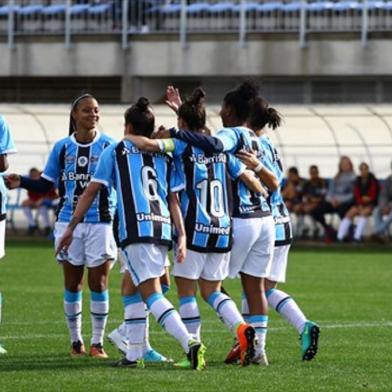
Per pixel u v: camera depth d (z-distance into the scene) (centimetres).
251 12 13050
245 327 3766
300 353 4312
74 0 13712
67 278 4306
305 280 7494
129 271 3806
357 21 12794
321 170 11756
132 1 13312
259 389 3469
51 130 11738
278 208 4131
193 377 3662
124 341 4141
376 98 13012
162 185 3828
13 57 13562
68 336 4762
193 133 3859
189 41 13062
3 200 4312
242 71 12912
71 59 13388
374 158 11725
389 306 6041
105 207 4297
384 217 10994
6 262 8562
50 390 3438
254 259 3988
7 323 5188
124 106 11544
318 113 11531
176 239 3838
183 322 3884
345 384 3600
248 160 3931
